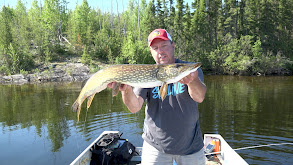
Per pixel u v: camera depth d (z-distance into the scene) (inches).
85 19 2422.5
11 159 241.6
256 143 274.1
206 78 1286.9
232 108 465.4
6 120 406.6
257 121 367.6
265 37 1939.0
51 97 660.1
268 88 809.5
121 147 196.5
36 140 297.9
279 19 2164.1
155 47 111.7
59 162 232.1
